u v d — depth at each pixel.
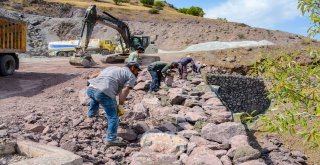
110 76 6.02
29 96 10.37
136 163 5.33
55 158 4.43
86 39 19.84
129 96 10.41
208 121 7.91
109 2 77.62
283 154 9.64
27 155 5.27
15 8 56.62
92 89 6.03
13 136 6.00
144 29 53.34
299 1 5.80
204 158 5.39
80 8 60.84
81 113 7.99
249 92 25.75
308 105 5.41
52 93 10.94
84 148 5.94
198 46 45.03
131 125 7.22
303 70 5.90
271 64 6.29
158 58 22.80
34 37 50.31
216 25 55.19
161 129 7.18
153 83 11.03
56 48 36.94
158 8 76.62
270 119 5.54
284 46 35.00
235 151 5.90
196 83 14.05
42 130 6.55
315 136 5.10
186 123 7.71
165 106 9.41
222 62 30.97
